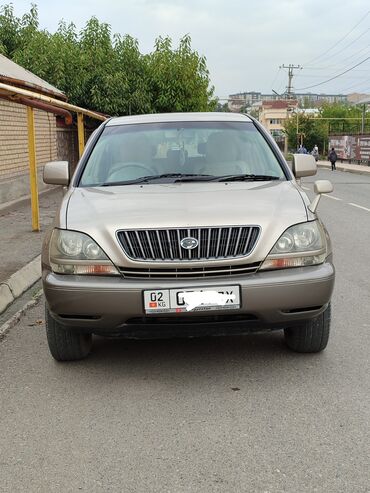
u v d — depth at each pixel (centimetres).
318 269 414
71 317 411
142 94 2602
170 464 317
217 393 405
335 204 1645
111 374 445
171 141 539
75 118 2456
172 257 401
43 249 441
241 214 415
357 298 642
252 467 312
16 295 677
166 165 516
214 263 398
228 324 403
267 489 292
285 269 410
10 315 609
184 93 2750
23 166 1655
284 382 421
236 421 365
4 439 350
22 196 1587
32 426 366
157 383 425
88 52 2541
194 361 464
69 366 463
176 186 481
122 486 298
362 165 4559
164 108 2756
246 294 395
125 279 403
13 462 324
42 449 337
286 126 8975
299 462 316
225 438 344
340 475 303
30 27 2878
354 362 455
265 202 435
